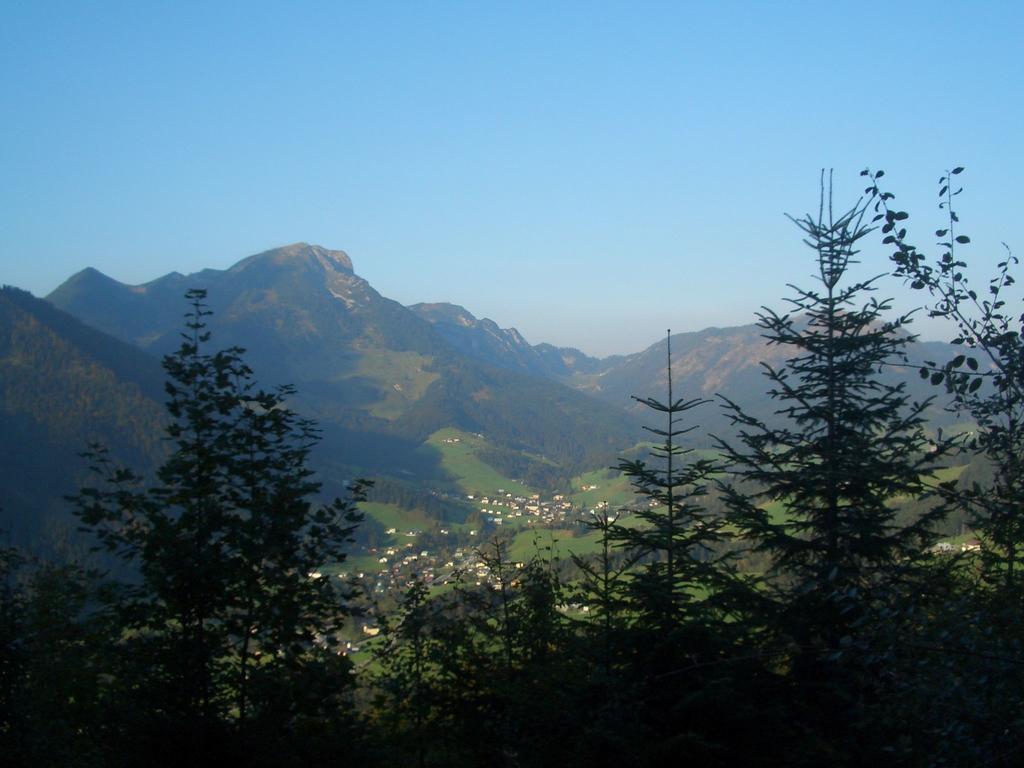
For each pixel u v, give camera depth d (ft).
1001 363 14.55
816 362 30.01
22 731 19.94
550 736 25.62
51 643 22.94
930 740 13.65
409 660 30.09
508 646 30.83
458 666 29.91
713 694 23.22
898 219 15.11
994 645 13.65
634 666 25.53
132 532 22.57
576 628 27.53
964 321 14.97
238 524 22.22
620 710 24.09
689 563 26.40
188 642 22.47
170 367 23.49
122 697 22.04
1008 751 12.92
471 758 29.81
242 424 23.65
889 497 26.30
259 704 22.52
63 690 21.97
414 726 30.68
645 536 26.84
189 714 21.84
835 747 22.22
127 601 22.63
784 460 28.53
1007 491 15.37
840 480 26.50
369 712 28.27
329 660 24.25
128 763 20.48
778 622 24.99
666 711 24.68
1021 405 15.03
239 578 22.33
